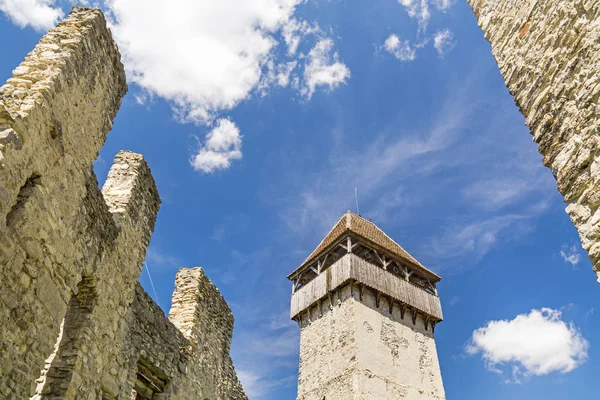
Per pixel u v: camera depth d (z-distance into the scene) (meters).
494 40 6.59
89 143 6.25
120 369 6.95
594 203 4.43
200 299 10.43
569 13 4.97
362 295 21.73
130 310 7.51
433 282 25.58
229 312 11.95
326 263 24.77
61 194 5.47
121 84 7.40
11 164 4.51
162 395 8.19
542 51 5.43
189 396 8.99
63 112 5.53
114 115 7.16
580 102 4.72
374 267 22.86
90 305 6.32
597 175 4.41
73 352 5.88
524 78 5.79
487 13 6.86
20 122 4.67
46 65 5.45
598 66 4.49
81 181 5.98
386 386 19.72
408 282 24.00
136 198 8.04
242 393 11.76
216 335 10.94
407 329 22.56
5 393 4.40
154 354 8.02
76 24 6.22
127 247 7.51
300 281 25.88
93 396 6.16
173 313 10.12
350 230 22.80
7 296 4.47
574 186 4.73
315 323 23.02
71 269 5.68
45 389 5.56
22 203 4.75
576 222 4.66
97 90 6.52
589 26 4.66
